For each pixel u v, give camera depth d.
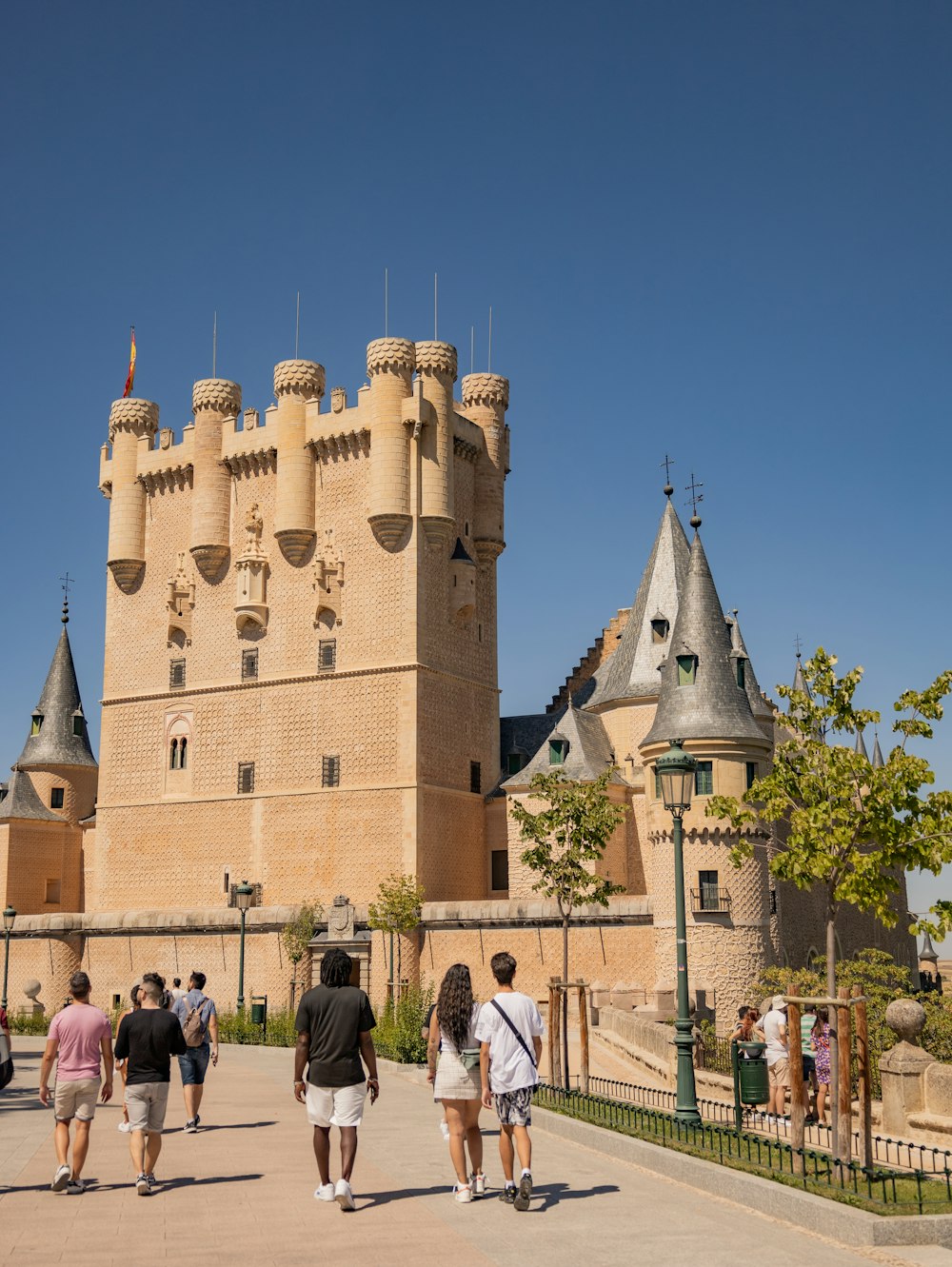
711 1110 24.67
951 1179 14.76
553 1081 25.08
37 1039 52.62
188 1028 21.72
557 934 56.09
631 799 62.91
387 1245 12.77
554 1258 12.27
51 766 80.50
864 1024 15.38
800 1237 13.37
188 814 69.56
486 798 68.31
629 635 66.69
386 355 66.00
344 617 66.69
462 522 69.81
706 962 50.38
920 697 23.44
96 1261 12.12
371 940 60.34
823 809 22.66
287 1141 20.25
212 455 71.00
